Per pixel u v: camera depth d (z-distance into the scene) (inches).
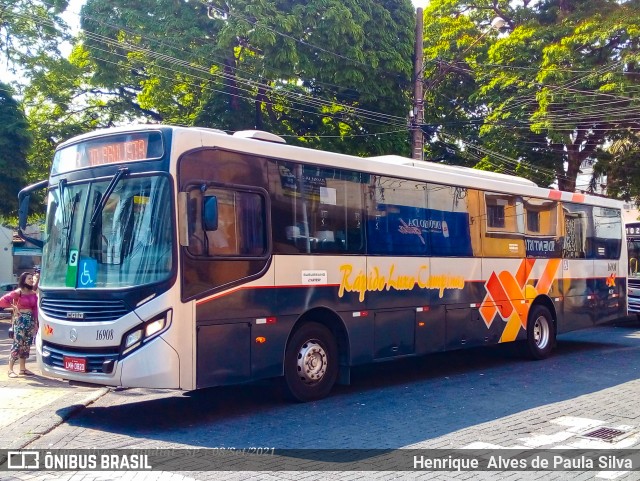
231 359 337.7
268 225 361.1
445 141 1110.4
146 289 314.8
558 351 617.9
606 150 1098.7
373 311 416.2
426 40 1111.0
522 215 543.8
